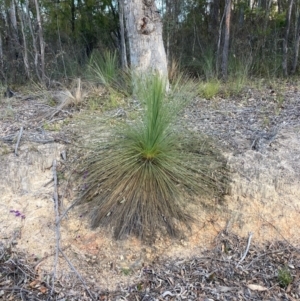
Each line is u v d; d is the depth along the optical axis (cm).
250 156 308
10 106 437
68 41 707
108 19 729
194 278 231
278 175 291
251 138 338
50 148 316
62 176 286
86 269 236
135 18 461
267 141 332
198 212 265
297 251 252
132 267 239
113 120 316
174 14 695
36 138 337
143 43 470
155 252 247
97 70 553
